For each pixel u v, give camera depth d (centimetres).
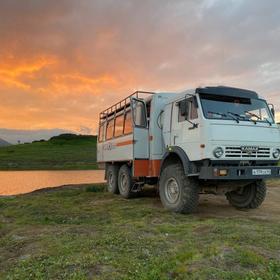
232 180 809
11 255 510
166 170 869
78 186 1580
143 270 410
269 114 845
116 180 1258
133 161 1027
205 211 867
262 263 428
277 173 771
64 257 460
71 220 764
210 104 777
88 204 1013
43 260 456
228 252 466
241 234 555
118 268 420
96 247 503
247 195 894
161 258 448
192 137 786
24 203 1047
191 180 802
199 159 752
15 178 2966
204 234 577
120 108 1214
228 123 754
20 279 397
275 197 1137
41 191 1463
